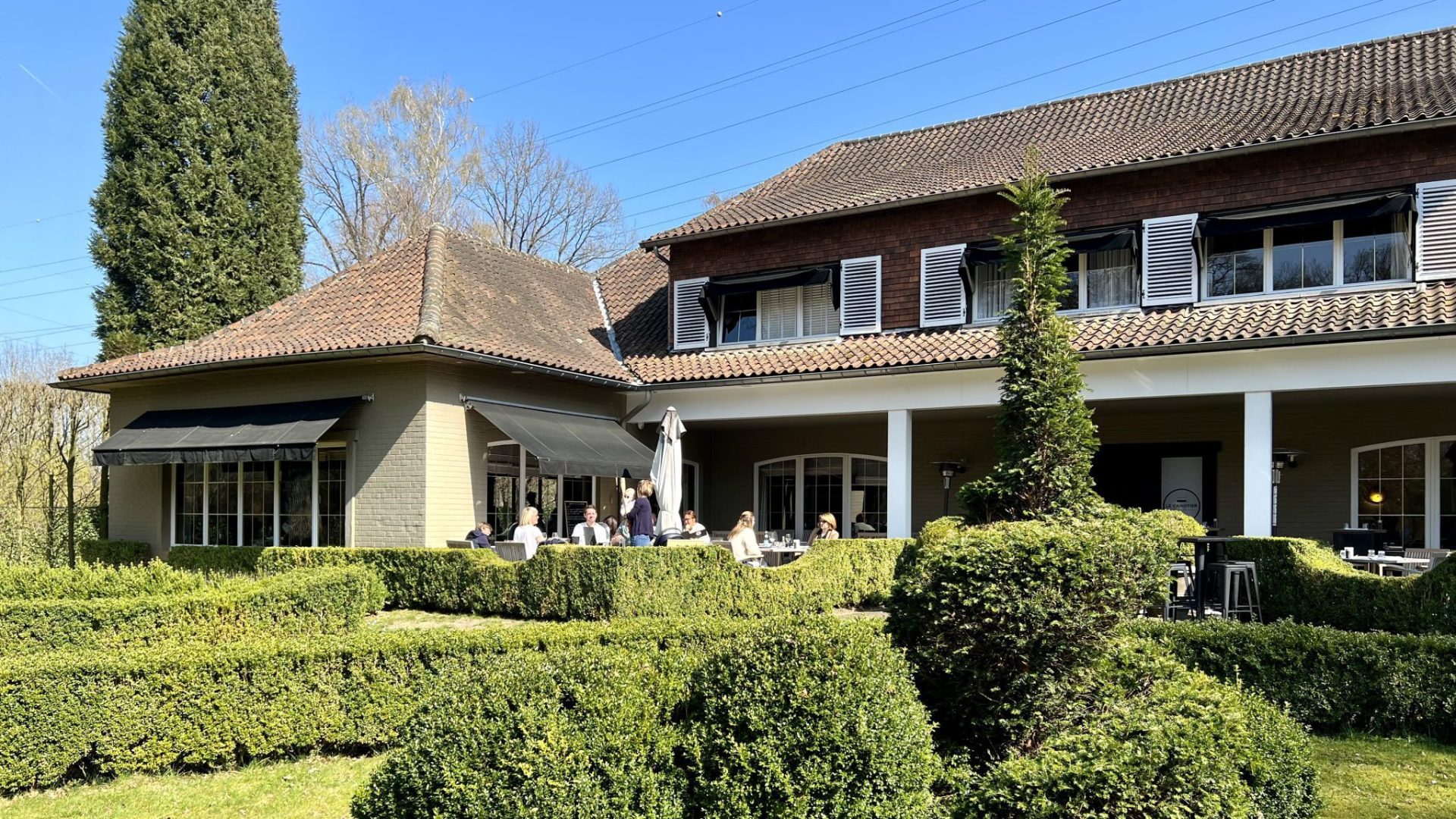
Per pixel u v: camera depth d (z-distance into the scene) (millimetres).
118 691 7012
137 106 23531
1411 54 17578
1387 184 14320
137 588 9844
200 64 24156
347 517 15500
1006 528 6305
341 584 9969
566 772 4684
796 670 4973
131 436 16844
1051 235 9633
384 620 12648
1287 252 15148
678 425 15680
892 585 6605
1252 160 15289
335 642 7688
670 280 20297
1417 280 13953
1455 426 15398
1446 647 7410
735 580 12375
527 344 16875
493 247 21078
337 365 15781
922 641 6289
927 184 18219
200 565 16531
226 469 17234
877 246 18250
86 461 26391
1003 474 9195
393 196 38844
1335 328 12695
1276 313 13977
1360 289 14383
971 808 5027
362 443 15453
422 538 14750
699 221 20047
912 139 22781
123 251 23438
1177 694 5730
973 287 17359
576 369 16812
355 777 7012
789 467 21453
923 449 20094
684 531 15438
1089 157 16953
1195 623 8453
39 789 6848
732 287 19344
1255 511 13336
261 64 25391
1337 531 14180
